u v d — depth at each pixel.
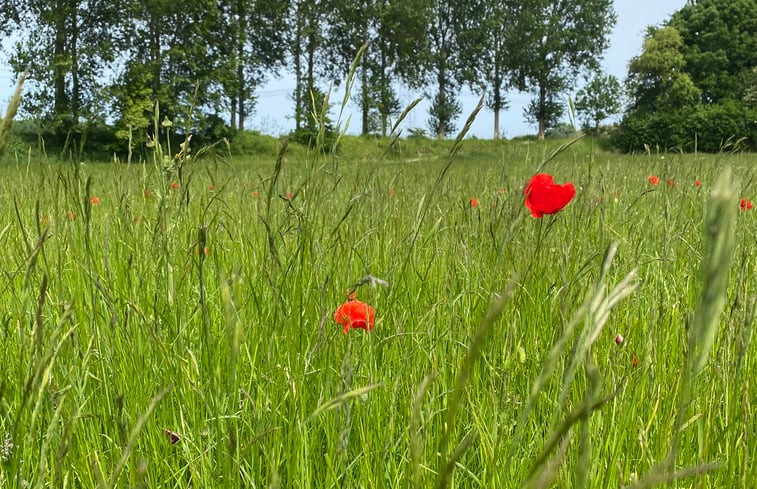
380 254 2.61
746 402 1.37
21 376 1.48
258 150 37.62
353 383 1.69
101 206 3.95
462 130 1.75
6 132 1.03
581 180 3.50
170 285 1.86
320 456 1.67
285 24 44.28
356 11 47.28
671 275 2.66
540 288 2.36
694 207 3.68
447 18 55.91
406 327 2.18
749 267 2.50
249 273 2.36
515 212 1.68
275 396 1.65
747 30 58.25
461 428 1.77
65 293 2.16
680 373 1.63
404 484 1.50
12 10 33.25
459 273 2.42
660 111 54.09
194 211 3.09
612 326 2.02
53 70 29.62
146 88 33.31
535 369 1.94
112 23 35.25
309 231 1.84
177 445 1.75
